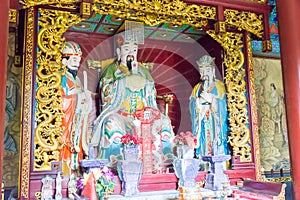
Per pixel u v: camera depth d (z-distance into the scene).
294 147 5.24
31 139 6.02
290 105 5.33
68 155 6.50
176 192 6.54
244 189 6.48
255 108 7.80
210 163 7.19
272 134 9.16
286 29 5.45
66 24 6.59
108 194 6.00
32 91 6.14
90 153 6.31
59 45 6.47
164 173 6.94
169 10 7.10
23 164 5.91
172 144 7.56
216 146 7.31
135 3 6.83
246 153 7.57
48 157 6.11
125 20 7.64
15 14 6.04
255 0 7.70
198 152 7.77
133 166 6.33
